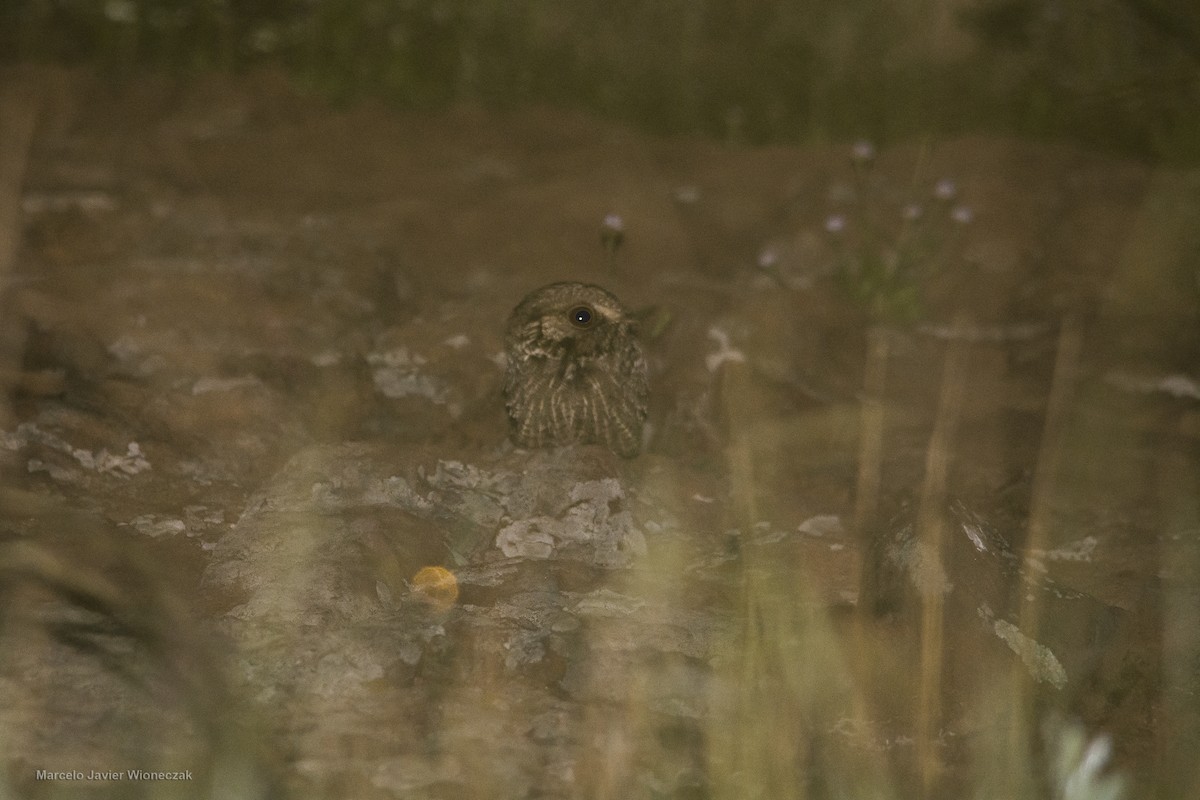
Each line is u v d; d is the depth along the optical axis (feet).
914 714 23.80
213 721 21.79
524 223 49.34
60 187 46.83
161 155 51.90
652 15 74.74
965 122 68.08
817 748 22.91
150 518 29.17
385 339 38.17
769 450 35.91
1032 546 29.22
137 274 40.52
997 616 25.52
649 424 36.55
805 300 45.42
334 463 29.63
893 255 47.06
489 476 30.32
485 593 26.58
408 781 20.97
